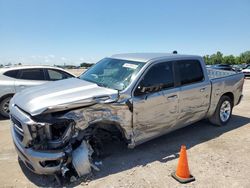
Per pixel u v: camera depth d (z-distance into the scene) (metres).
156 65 4.86
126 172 4.17
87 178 3.91
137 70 4.64
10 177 4.02
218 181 3.94
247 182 3.92
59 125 3.75
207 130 6.35
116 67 4.98
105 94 4.09
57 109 3.64
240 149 5.18
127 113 4.30
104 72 5.01
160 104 4.76
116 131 4.52
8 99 7.38
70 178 3.88
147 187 3.74
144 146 5.27
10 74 7.42
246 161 4.63
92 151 4.09
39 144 3.61
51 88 4.35
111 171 4.19
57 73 8.03
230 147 5.28
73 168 3.91
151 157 4.75
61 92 4.09
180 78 5.22
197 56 5.79
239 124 6.92
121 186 3.75
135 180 3.93
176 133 6.11
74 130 3.79
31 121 3.59
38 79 7.68
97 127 4.21
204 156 4.82
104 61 5.54
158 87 4.73
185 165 3.95
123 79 4.57
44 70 7.83
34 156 3.61
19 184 3.82
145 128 4.63
